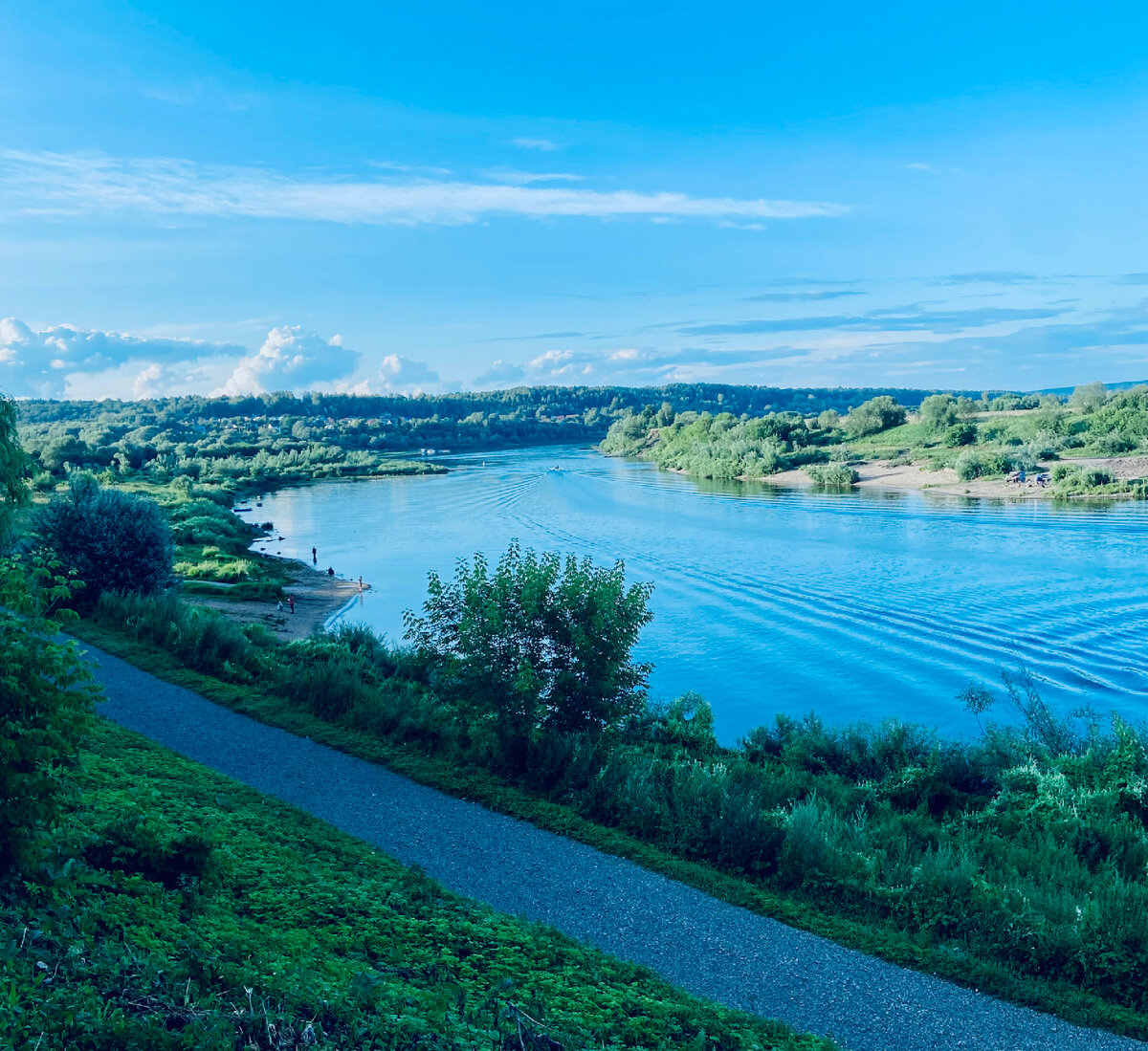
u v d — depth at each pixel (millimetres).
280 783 18844
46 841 9117
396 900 12867
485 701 20719
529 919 13438
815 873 15250
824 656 45438
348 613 59000
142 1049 6293
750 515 100688
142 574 38625
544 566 22141
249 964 8891
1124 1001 12125
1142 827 18328
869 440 168625
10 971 6945
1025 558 66688
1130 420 122500
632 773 19125
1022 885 14852
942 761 22641
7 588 9672
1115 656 43094
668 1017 10578
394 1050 7645
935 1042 11070
